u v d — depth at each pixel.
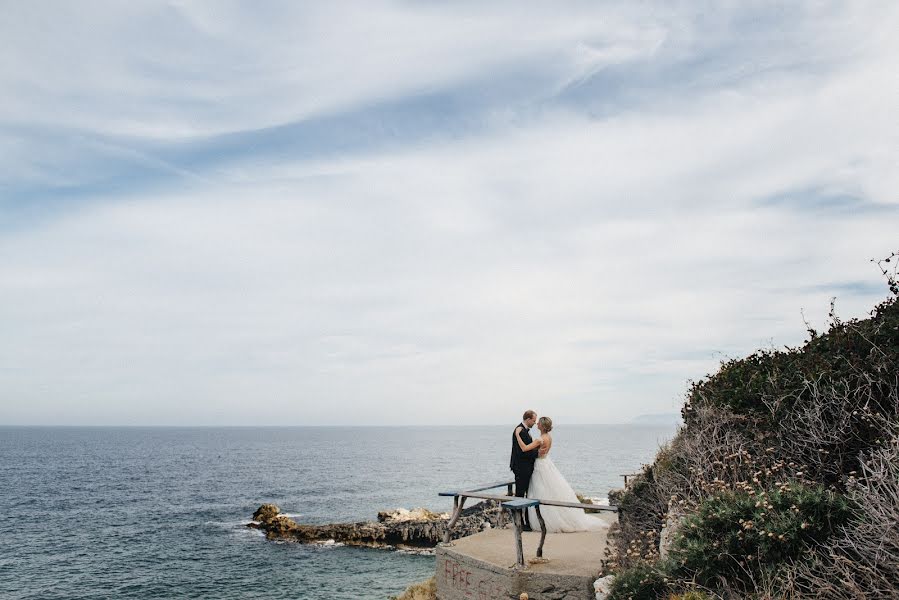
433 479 129.00
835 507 5.30
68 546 58.31
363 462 185.50
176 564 49.88
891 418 6.07
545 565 8.83
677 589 5.94
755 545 5.49
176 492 103.12
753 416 7.90
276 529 61.97
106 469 153.25
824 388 6.82
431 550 51.88
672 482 8.30
